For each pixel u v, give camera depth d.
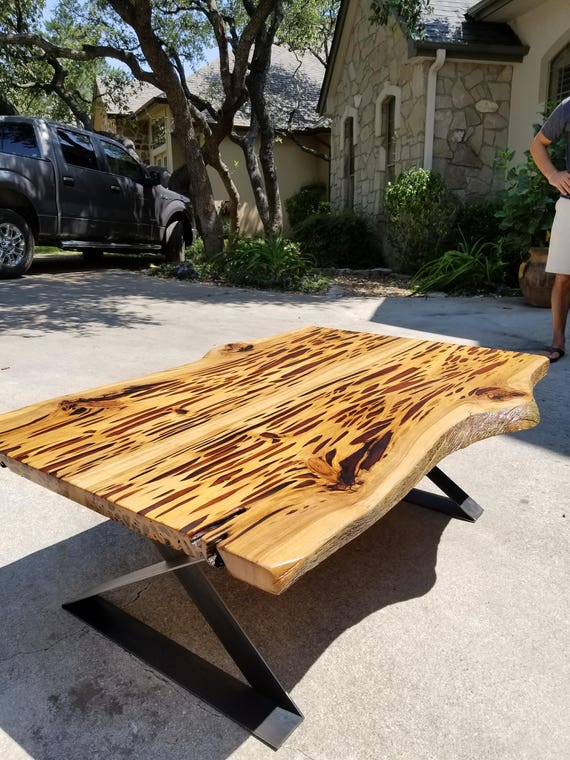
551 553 2.01
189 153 8.99
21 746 1.29
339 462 1.30
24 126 7.55
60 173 7.73
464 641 1.60
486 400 1.70
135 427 1.53
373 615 1.70
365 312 6.27
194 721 1.36
